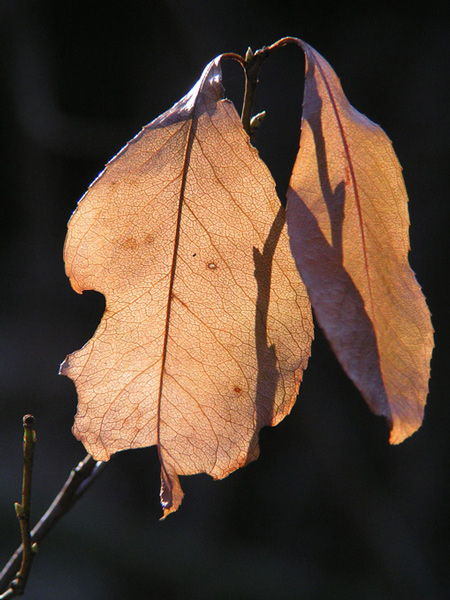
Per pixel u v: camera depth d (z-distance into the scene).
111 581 1.72
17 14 1.82
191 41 1.70
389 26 1.51
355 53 1.56
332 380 1.74
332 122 0.42
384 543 1.73
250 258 0.43
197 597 1.69
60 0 1.77
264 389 0.43
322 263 0.41
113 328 0.43
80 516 1.90
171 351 0.43
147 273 0.43
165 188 0.43
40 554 1.75
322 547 1.83
